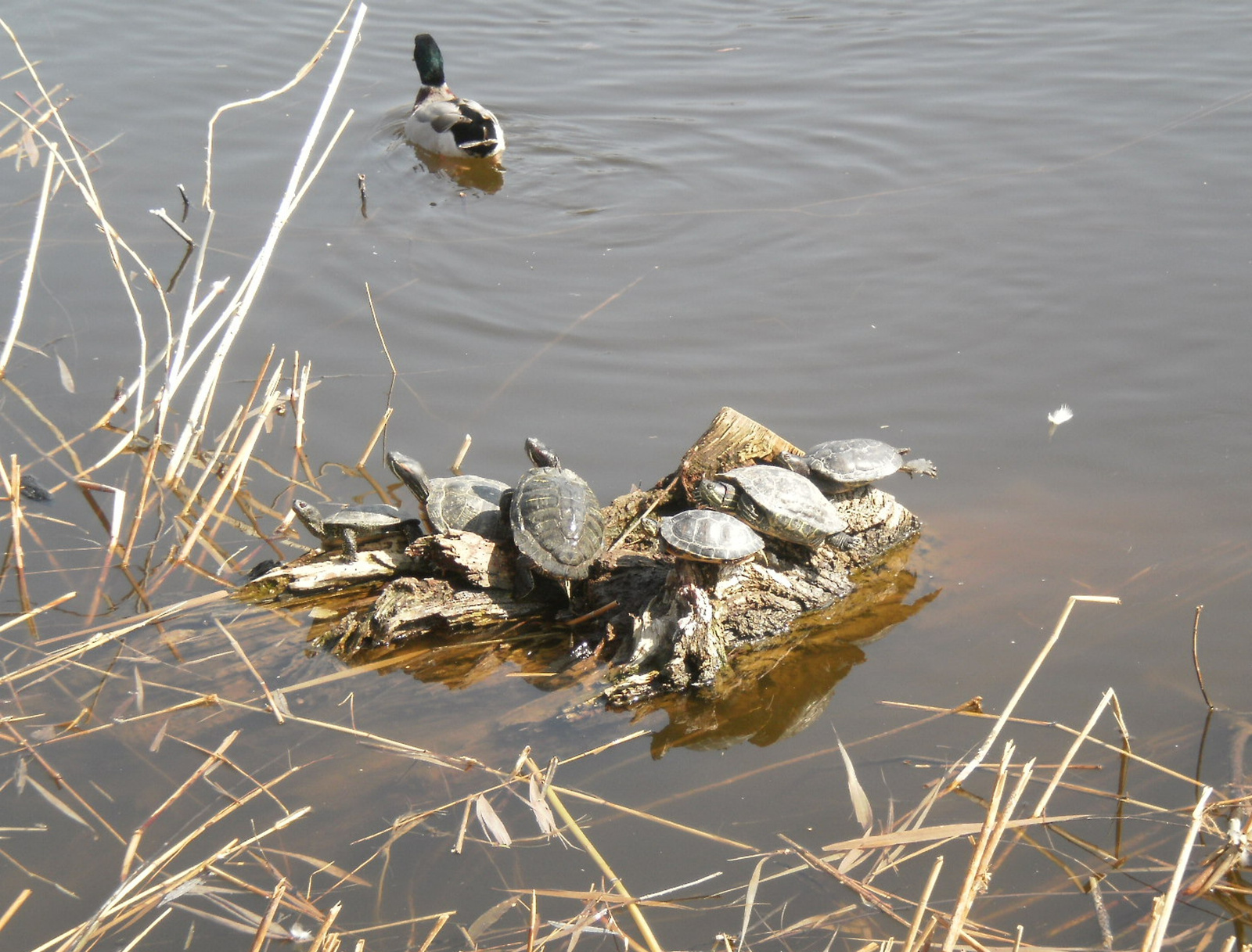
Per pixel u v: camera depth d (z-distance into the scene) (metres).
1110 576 6.58
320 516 6.67
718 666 6.43
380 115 8.97
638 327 7.27
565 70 9.95
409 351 7.19
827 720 6.35
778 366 7.12
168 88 8.91
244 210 7.73
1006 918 6.03
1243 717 6.29
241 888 6.05
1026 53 10.02
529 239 7.68
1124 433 6.89
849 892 6.06
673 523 6.48
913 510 6.77
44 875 6.07
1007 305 7.31
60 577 6.61
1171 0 11.32
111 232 6.85
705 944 6.00
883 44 10.41
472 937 5.99
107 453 6.92
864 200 7.86
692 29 10.93
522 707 6.36
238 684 6.39
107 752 6.26
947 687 6.40
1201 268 7.41
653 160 8.26
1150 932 5.84
